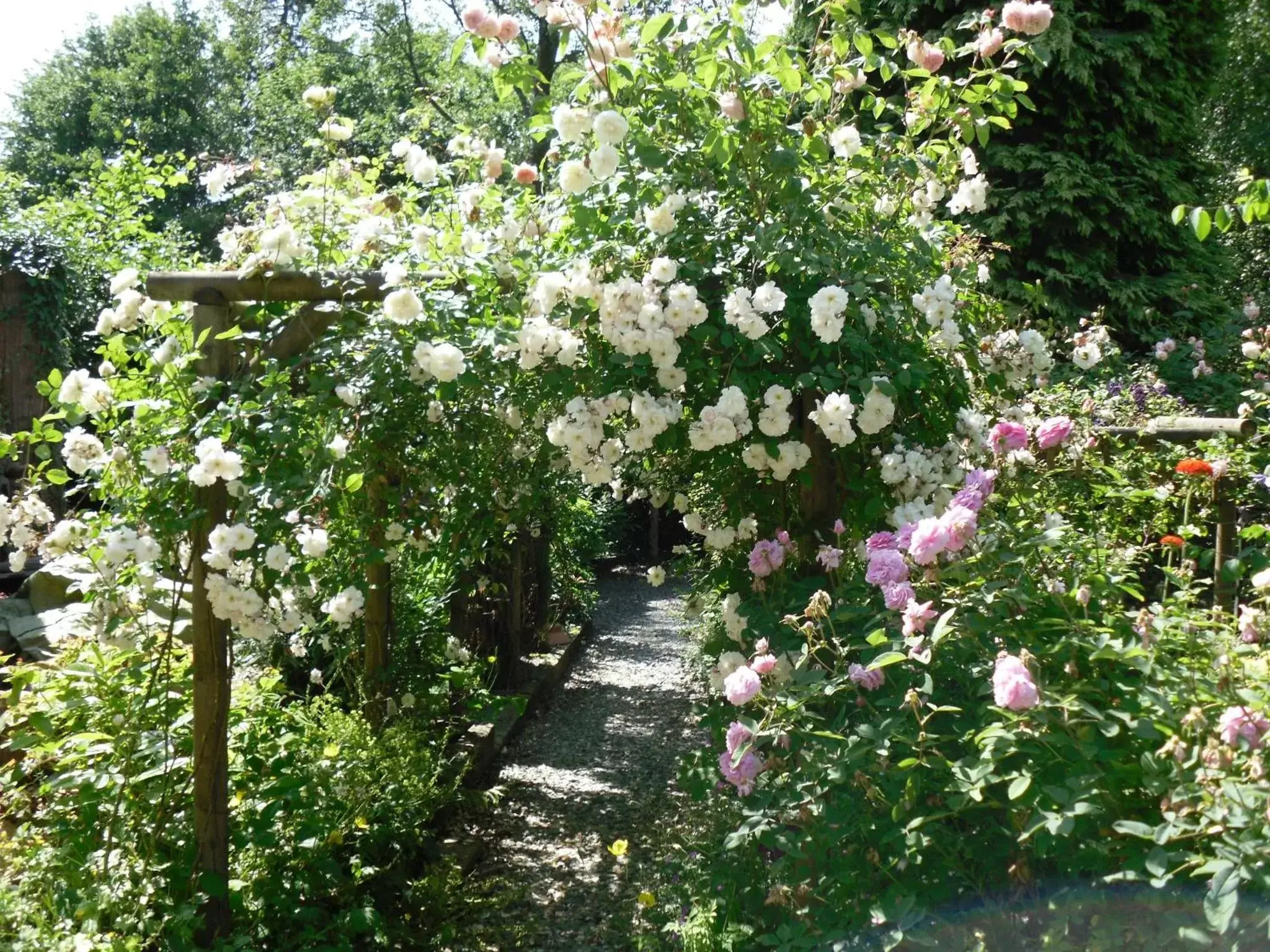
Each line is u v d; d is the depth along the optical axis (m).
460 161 3.53
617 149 2.81
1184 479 3.85
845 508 3.22
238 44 22.88
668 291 2.71
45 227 7.98
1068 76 6.65
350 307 2.92
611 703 6.44
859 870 2.03
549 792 4.81
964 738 1.89
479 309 3.02
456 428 3.75
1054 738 1.73
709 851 2.97
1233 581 2.98
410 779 3.67
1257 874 1.43
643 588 11.16
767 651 2.36
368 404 3.06
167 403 2.73
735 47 2.76
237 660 4.30
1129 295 6.81
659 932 3.02
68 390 2.71
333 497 3.17
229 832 2.96
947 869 1.93
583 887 3.80
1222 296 7.86
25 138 25.48
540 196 3.51
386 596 4.32
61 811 2.89
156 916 2.67
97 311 8.37
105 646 3.18
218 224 20.03
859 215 3.11
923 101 3.08
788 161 2.77
